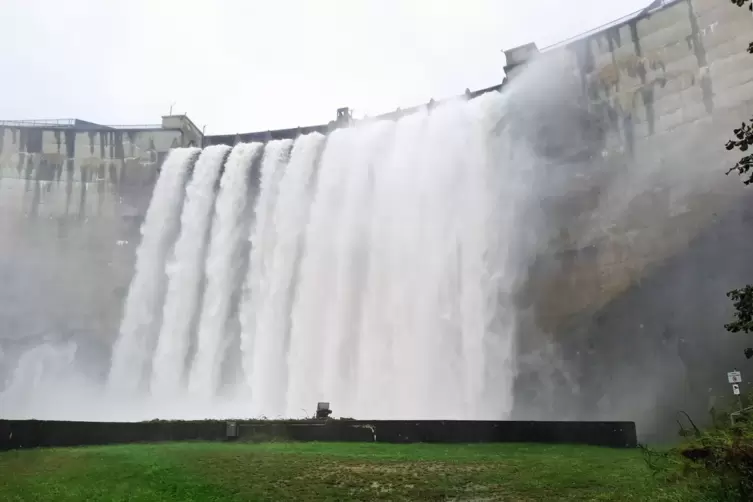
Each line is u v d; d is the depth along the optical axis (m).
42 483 15.19
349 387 40.78
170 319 49.34
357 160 46.69
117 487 14.84
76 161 55.34
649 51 35.94
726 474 12.13
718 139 31.81
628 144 36.03
